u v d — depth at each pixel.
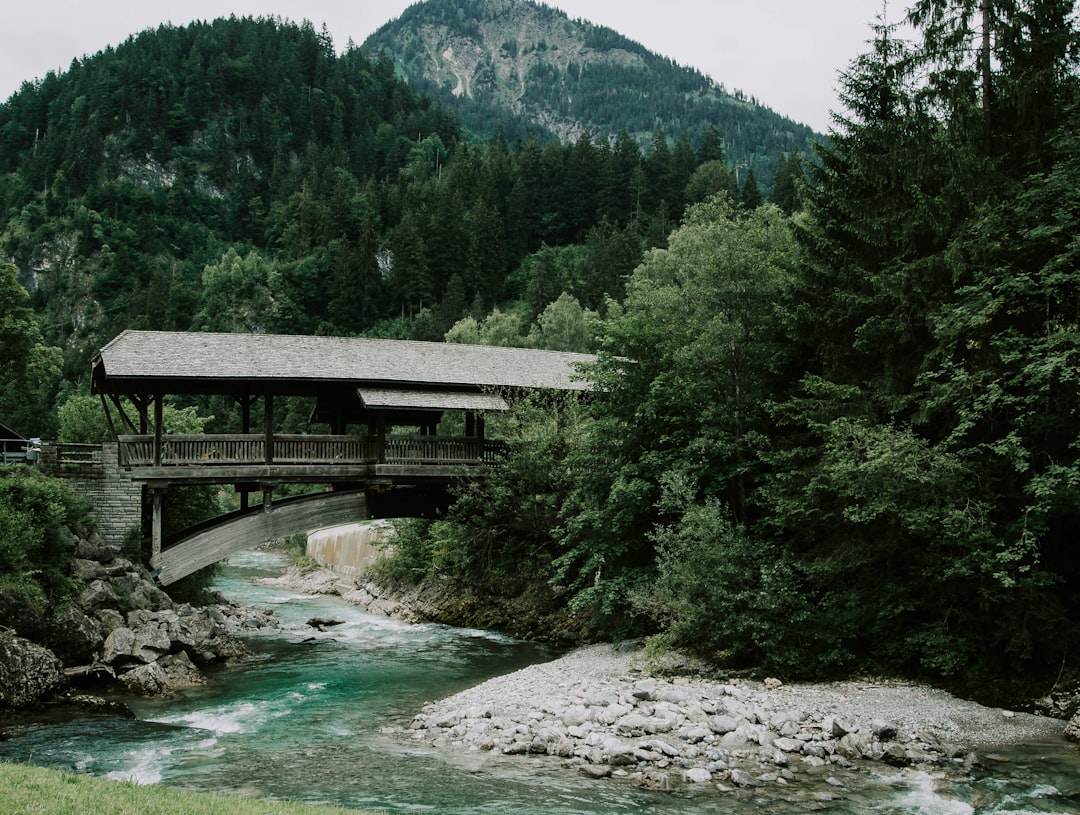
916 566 22.30
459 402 32.75
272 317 136.75
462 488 33.84
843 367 24.72
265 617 38.22
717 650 24.06
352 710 21.75
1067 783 15.41
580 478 30.38
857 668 22.86
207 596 38.97
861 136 24.56
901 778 15.76
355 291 130.75
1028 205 20.31
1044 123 22.03
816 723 18.59
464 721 19.81
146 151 194.38
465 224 135.88
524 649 31.36
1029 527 19.83
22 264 165.75
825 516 23.23
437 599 41.56
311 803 14.05
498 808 14.24
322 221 151.25
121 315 138.62
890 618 22.59
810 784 15.48
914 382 22.30
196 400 99.62
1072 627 20.45
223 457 30.91
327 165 192.88
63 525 26.22
